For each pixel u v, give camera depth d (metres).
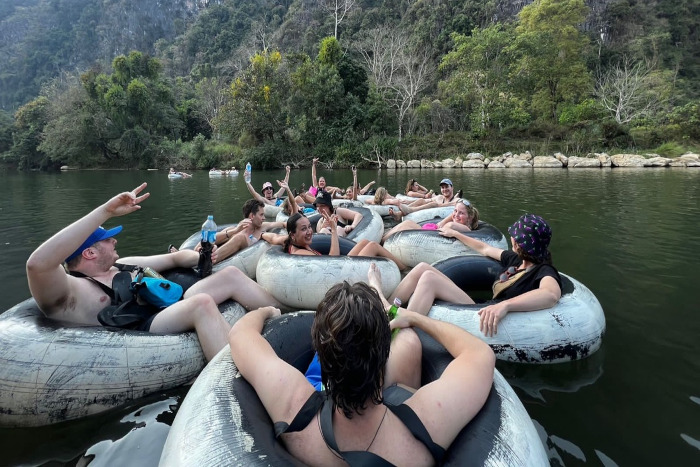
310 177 21.62
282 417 1.33
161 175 25.03
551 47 34.38
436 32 52.91
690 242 5.71
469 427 1.33
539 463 1.35
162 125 37.88
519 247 2.90
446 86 39.09
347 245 4.53
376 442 1.15
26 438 2.02
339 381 1.08
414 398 1.29
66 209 9.89
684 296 3.76
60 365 2.12
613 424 2.04
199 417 1.43
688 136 28.55
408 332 1.88
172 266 3.30
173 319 2.48
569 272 4.50
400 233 4.95
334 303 1.08
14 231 7.22
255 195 7.82
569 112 32.81
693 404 2.21
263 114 32.88
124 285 2.59
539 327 2.64
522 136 32.19
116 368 2.20
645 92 33.16
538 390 2.36
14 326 2.22
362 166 30.84
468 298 3.07
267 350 1.57
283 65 35.09
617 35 51.09
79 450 1.92
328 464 1.19
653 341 2.93
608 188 12.70
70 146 34.22
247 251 4.30
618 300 3.69
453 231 4.32
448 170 25.14
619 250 5.37
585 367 2.60
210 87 46.41
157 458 1.83
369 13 60.78
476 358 1.50
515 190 12.55
